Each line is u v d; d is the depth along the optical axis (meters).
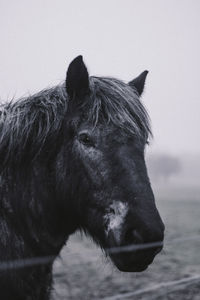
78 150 2.85
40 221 2.99
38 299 2.97
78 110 2.94
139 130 2.90
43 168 3.00
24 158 3.00
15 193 2.94
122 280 7.67
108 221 2.70
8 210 2.90
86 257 9.70
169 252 10.70
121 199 2.63
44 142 2.98
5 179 2.97
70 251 10.55
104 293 6.79
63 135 2.96
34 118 3.07
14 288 2.77
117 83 3.17
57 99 3.12
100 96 2.96
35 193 2.97
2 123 3.13
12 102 3.34
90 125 2.83
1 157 3.02
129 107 2.97
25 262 2.82
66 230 3.22
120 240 2.60
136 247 2.52
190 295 6.70
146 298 6.52
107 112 2.86
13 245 2.84
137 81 3.57
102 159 2.74
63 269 8.41
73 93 3.00
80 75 2.98
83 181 2.82
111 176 2.69
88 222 2.92
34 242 2.96
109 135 2.78
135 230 2.54
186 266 9.09
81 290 6.94
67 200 2.97
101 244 2.97
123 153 2.72
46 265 3.04
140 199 2.58
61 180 2.94
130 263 2.65
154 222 2.52
